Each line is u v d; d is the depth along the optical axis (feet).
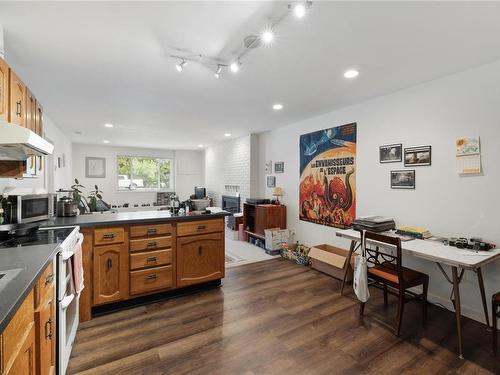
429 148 8.57
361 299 7.46
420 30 5.66
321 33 5.80
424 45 6.30
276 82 8.73
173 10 5.02
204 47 6.47
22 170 6.65
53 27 5.57
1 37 5.49
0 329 2.29
